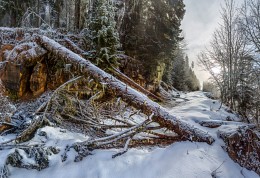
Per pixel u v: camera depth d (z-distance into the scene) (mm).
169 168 4926
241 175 5352
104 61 9500
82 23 13625
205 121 7773
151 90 14672
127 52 14008
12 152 4789
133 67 13180
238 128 6438
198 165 5102
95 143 5305
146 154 5379
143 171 4801
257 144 6332
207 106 12438
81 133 6238
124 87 6672
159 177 4680
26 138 5379
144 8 15172
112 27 9672
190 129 6109
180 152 5484
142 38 14398
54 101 6469
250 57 14008
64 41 10180
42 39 8133
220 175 5043
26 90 8492
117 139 5516
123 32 14391
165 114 6242
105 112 7590
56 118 6352
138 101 6434
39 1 16797
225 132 6355
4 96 7125
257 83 13430
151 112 6289
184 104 14078
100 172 4617
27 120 6289
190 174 4820
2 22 17375
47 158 4746
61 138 5512
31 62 8359
